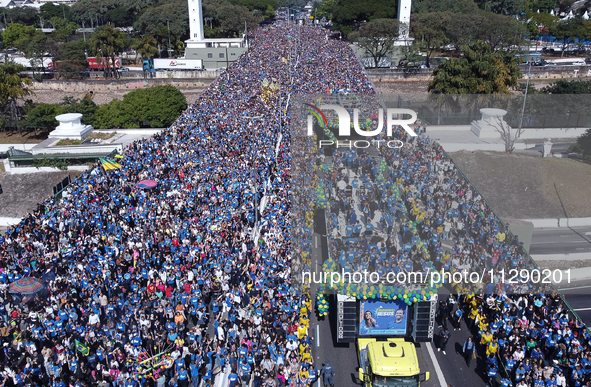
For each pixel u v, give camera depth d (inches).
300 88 3314.5
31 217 1791.3
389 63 5467.5
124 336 1170.0
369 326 1083.9
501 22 5196.9
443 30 5418.3
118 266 1464.1
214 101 3235.7
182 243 1563.7
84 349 1107.9
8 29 7096.5
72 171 2805.1
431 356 1187.9
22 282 1299.2
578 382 1025.5
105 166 2178.9
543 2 7613.2
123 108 3560.5
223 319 1273.4
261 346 1129.4
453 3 6422.2
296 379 1035.3
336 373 1119.6
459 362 1167.6
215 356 1145.4
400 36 5359.3
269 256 1402.6
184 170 2123.5
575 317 1178.6
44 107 3710.6
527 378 1029.2
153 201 1835.6
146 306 1278.3
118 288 1346.0
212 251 1481.3
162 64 5629.9
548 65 5108.3
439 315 1289.4
